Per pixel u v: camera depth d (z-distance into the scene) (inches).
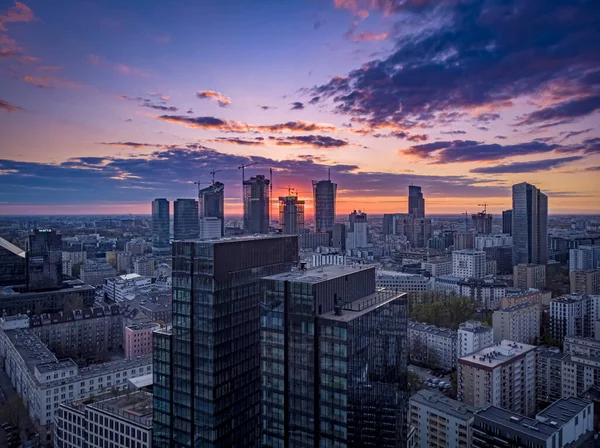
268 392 5570.9
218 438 6609.3
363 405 5334.6
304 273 5979.3
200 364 6638.8
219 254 6584.6
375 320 5629.9
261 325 5585.6
